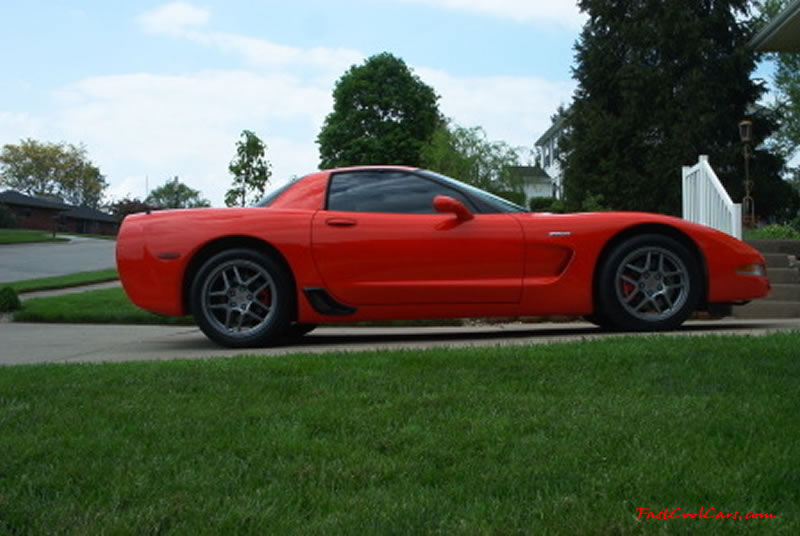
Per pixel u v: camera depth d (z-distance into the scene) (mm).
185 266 5070
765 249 8469
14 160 80125
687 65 26984
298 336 5836
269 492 1859
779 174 27422
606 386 2922
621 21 28031
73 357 4891
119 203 58156
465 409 2596
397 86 45156
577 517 1647
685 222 5227
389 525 1632
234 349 5066
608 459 2043
